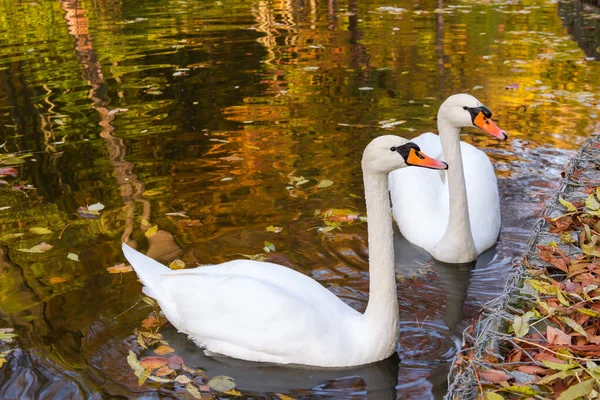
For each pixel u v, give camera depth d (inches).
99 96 414.6
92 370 175.8
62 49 538.9
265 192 278.5
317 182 286.4
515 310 175.5
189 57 503.2
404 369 177.2
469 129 346.9
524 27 587.8
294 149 321.7
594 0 671.1
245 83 433.4
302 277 193.2
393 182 275.3
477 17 637.9
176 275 195.8
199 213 262.7
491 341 162.9
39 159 318.7
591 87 405.1
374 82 427.5
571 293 175.5
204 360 183.6
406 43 535.8
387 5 732.7
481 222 245.9
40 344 186.7
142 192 281.9
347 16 663.8
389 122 352.5
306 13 687.7
